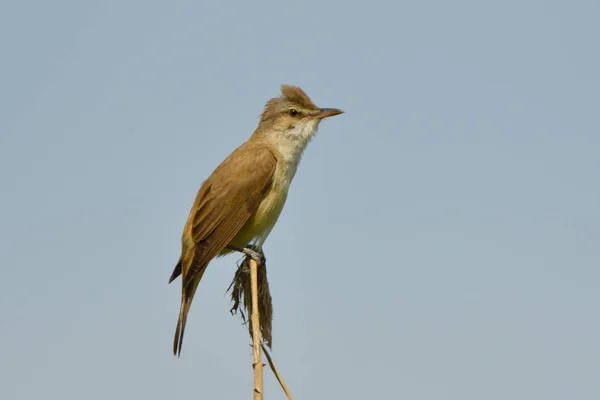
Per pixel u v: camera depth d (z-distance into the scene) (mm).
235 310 9305
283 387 8352
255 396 7953
